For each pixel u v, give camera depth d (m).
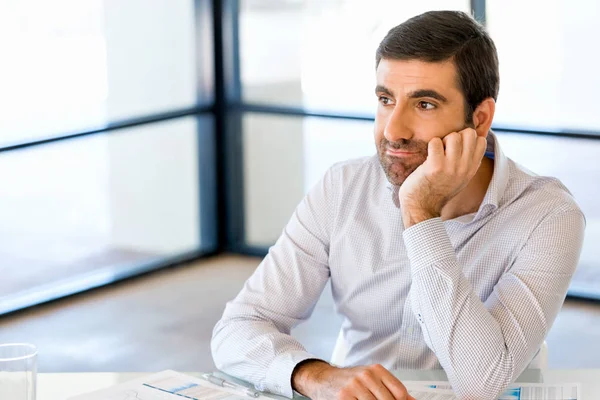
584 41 5.02
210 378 2.15
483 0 5.15
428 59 2.10
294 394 2.11
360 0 5.62
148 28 5.95
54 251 5.76
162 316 5.36
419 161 2.16
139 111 5.98
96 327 5.20
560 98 5.13
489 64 2.17
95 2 5.62
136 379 2.14
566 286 2.22
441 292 2.04
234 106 6.33
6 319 5.34
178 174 6.32
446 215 2.33
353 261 2.41
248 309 2.36
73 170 5.73
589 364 4.56
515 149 5.28
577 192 5.22
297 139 6.12
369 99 5.77
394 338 2.40
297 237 2.46
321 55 5.87
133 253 6.12
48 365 4.63
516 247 2.27
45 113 5.49
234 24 6.20
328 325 5.20
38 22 5.39
